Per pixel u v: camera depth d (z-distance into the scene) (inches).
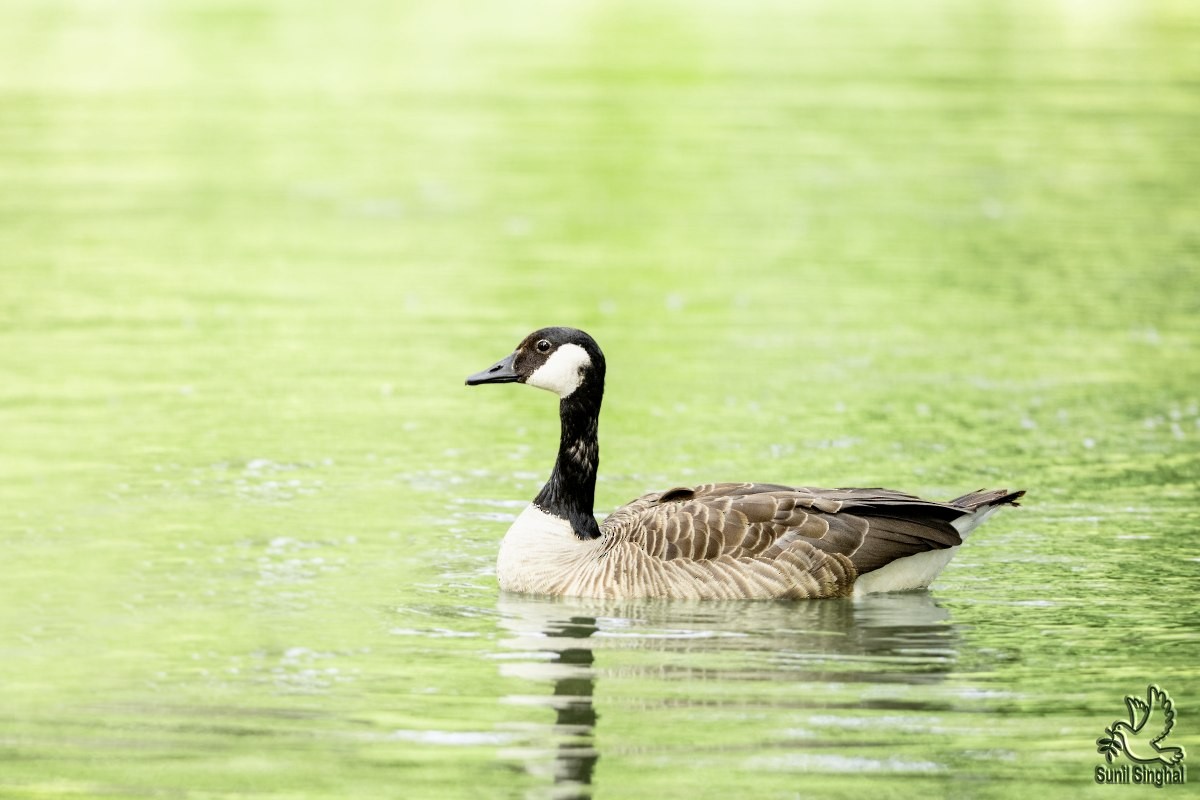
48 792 366.3
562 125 1414.9
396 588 506.6
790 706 414.9
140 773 375.9
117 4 2171.5
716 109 1486.2
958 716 409.1
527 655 450.3
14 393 728.3
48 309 876.6
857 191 1197.1
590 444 521.0
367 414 709.9
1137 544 549.3
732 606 487.5
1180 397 744.3
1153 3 2282.2
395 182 1213.1
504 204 1152.2
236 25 2004.2
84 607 483.8
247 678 432.1
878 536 494.3
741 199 1173.1
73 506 581.0
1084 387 761.0
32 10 2094.0
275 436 674.2
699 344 832.3
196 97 1526.8
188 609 484.4
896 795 366.9
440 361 796.6
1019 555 539.5
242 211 1119.6
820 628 470.6
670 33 1958.7
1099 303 919.0
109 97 1519.4
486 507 592.1
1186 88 1604.3
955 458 652.1
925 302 919.0
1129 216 1125.1
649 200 1168.2
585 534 520.1
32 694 420.2
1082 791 370.6
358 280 950.4
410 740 394.3
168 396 729.0
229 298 905.5
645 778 374.3
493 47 1845.5
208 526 562.9
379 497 600.4
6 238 1027.3
